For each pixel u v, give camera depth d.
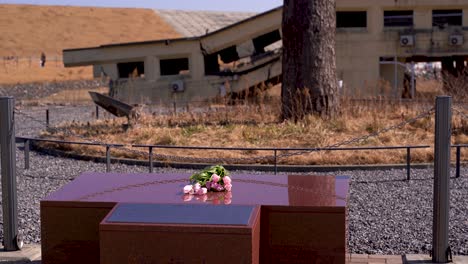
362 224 10.88
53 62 81.00
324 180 8.36
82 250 7.39
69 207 7.32
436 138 8.47
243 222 6.55
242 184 8.09
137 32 99.38
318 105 21.00
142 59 42.19
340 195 7.46
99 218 7.29
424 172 15.85
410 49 40.28
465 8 39.97
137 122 21.91
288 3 21.28
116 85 42.56
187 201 7.18
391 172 15.88
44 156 19.33
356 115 21.89
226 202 7.12
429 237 10.03
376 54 40.41
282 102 21.53
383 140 18.28
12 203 9.18
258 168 16.39
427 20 40.19
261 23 39.94
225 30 40.56
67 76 71.44
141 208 6.98
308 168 16.23
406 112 22.34
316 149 13.43
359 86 40.47
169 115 24.77
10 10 99.81
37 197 13.35
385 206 12.23
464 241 9.73
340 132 19.42
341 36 40.44
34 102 44.44
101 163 17.86
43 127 27.69
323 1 21.06
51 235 7.40
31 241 9.92
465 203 12.40
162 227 6.56
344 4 40.09
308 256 7.03
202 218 6.68
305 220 7.00
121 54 42.28
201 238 6.52
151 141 19.14
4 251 9.17
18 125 29.06
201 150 17.83
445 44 40.09
